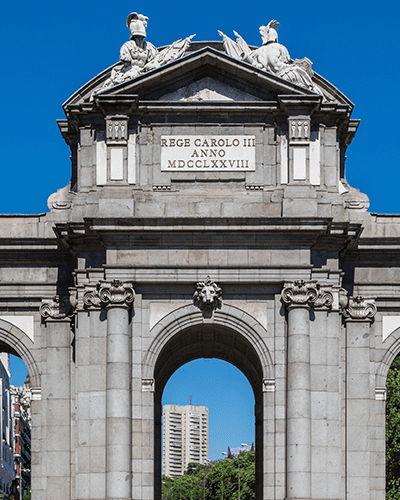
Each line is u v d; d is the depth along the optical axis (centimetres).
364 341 5094
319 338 4744
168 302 4800
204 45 5141
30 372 5194
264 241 4762
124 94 4866
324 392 4697
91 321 4778
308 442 4612
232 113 4922
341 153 5238
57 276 5225
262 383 4803
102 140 4925
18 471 16112
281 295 4762
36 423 5153
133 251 4778
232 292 4791
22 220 5250
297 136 4875
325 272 4797
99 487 4641
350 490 4919
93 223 4703
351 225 4800
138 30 5012
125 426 4628
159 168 4897
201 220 4706
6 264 5238
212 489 16925
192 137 4925
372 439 5100
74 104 4941
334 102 4925
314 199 4797
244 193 4869
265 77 4875
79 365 4772
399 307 5206
